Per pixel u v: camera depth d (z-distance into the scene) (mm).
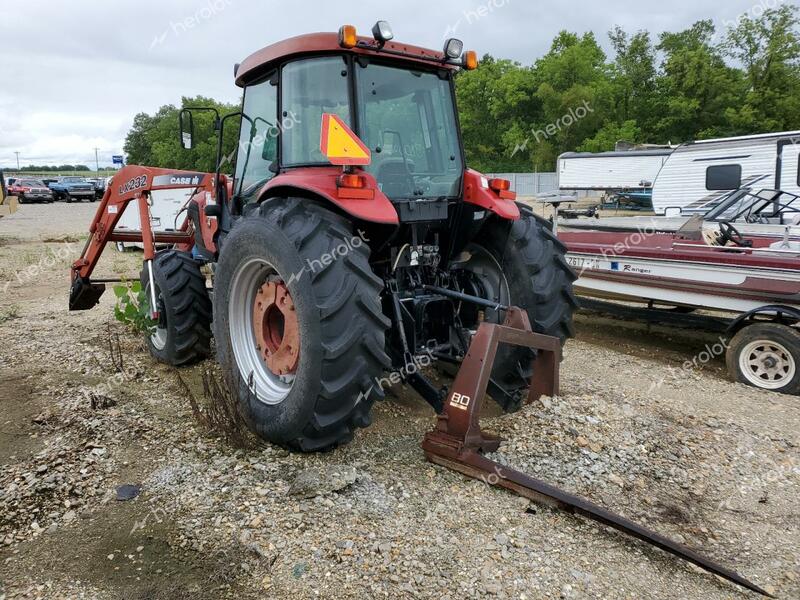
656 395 4656
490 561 2410
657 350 6141
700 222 5969
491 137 37062
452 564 2389
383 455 3260
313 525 2623
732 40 34906
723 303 5336
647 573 2408
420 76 3652
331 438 3158
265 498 2830
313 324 2922
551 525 2654
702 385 4988
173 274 4750
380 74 3449
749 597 2320
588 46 36375
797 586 2395
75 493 2953
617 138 31922
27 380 4547
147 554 2496
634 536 2521
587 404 3688
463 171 3836
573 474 3066
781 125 33750
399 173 3527
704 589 2348
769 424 4109
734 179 11141
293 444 3207
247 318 3631
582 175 19328
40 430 3664
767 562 2539
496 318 3910
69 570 2410
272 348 3508
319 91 3393
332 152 2881
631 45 37688
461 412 3053
